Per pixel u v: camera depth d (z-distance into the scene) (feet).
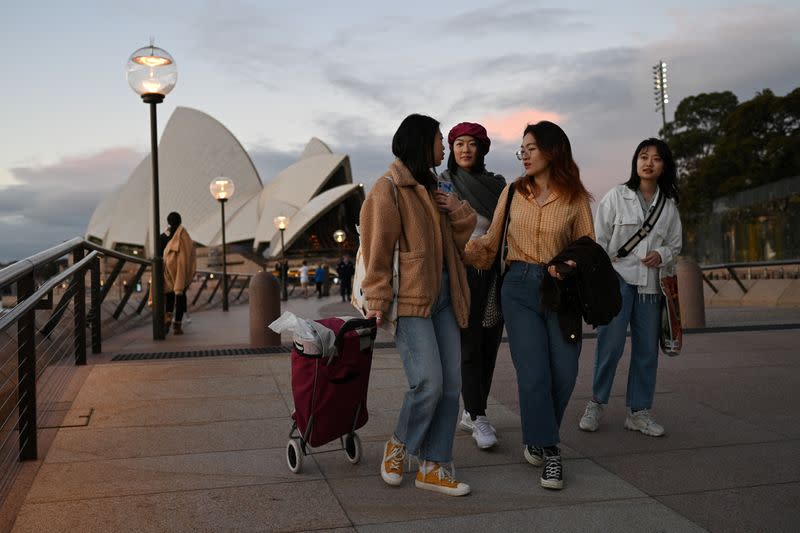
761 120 114.83
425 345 8.53
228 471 9.50
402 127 8.86
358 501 8.36
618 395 14.38
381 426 11.99
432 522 7.68
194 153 231.71
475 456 10.36
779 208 75.77
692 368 16.98
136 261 31.63
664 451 10.44
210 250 226.99
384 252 8.41
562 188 9.49
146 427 11.77
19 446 9.88
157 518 7.78
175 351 20.59
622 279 11.34
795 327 23.95
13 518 7.75
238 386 14.93
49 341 16.43
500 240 10.17
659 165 11.26
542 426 9.05
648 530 7.43
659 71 160.66
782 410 12.81
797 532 7.32
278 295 21.81
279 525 7.59
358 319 9.10
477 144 11.61
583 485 8.94
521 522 7.68
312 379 8.98
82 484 8.91
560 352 9.53
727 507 8.08
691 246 118.52
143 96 24.90
